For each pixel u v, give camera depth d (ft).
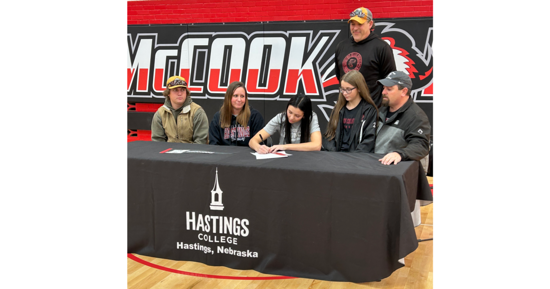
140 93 15.61
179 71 15.14
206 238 8.70
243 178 8.21
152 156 9.07
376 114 9.50
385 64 10.84
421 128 8.84
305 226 7.93
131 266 8.78
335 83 13.62
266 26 14.06
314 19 13.55
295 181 7.87
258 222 8.26
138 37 15.34
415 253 9.11
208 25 14.62
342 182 7.54
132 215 9.15
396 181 7.23
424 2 12.19
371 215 7.45
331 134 10.03
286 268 8.23
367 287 7.71
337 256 7.80
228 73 14.65
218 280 8.16
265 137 10.14
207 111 15.02
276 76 14.20
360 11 10.62
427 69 12.34
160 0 14.89
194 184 8.58
